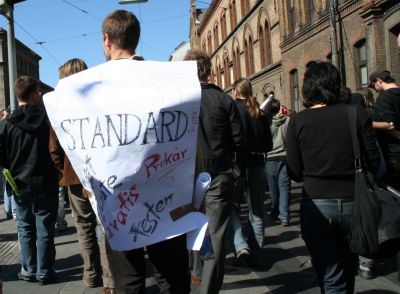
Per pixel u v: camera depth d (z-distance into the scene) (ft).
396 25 38.58
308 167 9.77
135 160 7.15
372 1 40.78
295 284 15.29
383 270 16.38
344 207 9.39
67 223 27.89
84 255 15.39
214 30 135.74
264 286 15.19
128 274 8.16
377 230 9.16
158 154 7.22
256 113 17.48
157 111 7.09
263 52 83.15
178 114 7.20
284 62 68.03
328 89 9.84
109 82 7.16
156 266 8.34
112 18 8.21
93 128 7.14
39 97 16.11
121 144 7.10
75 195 14.76
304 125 9.78
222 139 12.45
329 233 9.59
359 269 15.70
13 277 17.10
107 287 13.73
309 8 58.70
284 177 24.20
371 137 9.54
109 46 8.34
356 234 9.16
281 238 21.71
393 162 14.64
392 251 10.24
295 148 10.02
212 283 12.22
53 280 16.22
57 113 7.30
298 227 23.82
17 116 15.43
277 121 24.31
